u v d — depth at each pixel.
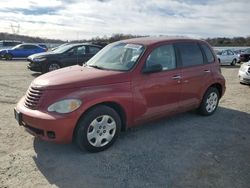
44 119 4.01
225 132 5.50
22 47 25.36
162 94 5.18
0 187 3.46
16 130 5.32
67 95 4.10
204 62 6.18
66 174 3.80
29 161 4.13
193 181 3.70
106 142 4.53
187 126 5.77
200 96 6.09
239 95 9.09
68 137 4.12
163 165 4.10
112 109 4.50
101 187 3.53
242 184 3.66
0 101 7.41
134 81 4.72
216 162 4.24
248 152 4.62
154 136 5.19
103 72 4.65
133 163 4.14
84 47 14.01
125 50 5.27
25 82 10.73
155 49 5.14
